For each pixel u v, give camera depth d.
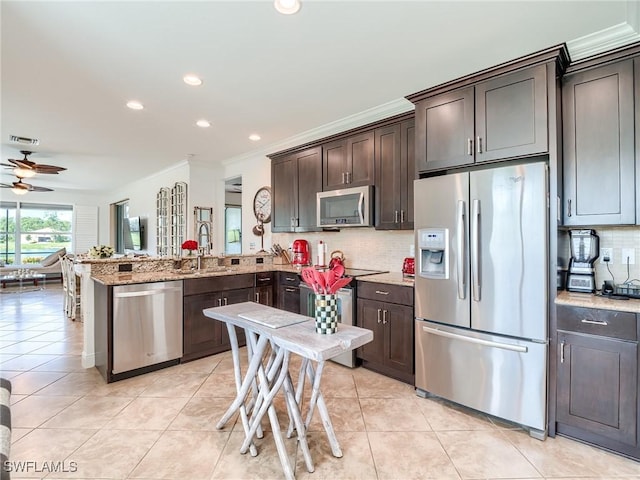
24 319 4.93
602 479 1.71
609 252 2.33
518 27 2.12
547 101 2.06
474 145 2.34
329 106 3.38
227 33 2.16
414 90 3.01
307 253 4.27
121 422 2.21
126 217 8.98
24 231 9.10
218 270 3.81
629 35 2.15
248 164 5.33
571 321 1.99
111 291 2.80
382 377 2.94
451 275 2.38
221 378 2.90
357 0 1.86
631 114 2.01
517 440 2.04
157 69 2.62
